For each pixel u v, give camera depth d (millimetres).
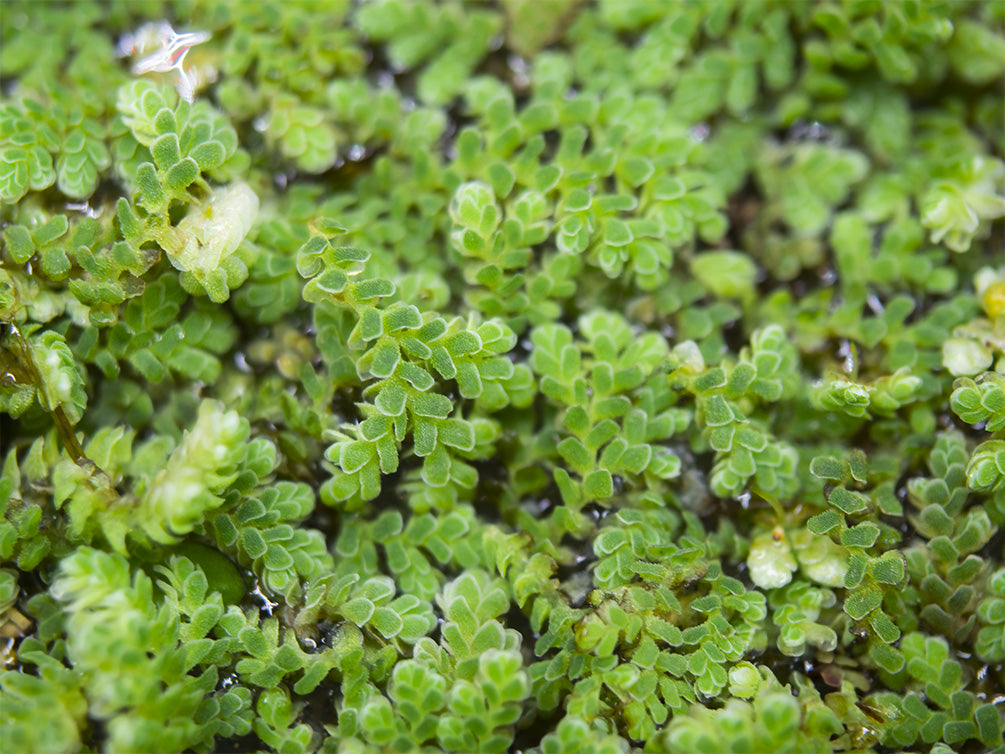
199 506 60
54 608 61
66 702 59
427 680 60
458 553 63
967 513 63
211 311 65
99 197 65
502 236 64
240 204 63
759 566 63
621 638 62
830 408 64
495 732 60
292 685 62
